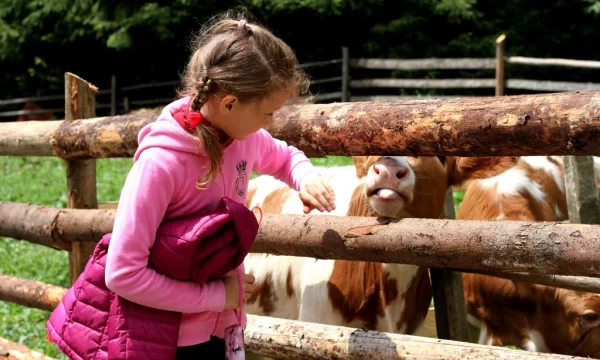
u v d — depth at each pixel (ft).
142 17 75.51
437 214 12.28
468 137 8.93
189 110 7.80
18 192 41.78
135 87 76.89
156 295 7.71
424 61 58.54
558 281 11.60
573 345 14.65
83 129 13.69
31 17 80.48
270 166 9.47
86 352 8.05
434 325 15.26
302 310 13.00
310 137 10.61
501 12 73.82
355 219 10.23
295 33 77.25
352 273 12.49
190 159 7.82
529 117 8.38
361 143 10.07
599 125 7.88
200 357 8.32
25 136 14.98
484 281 15.40
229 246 7.92
